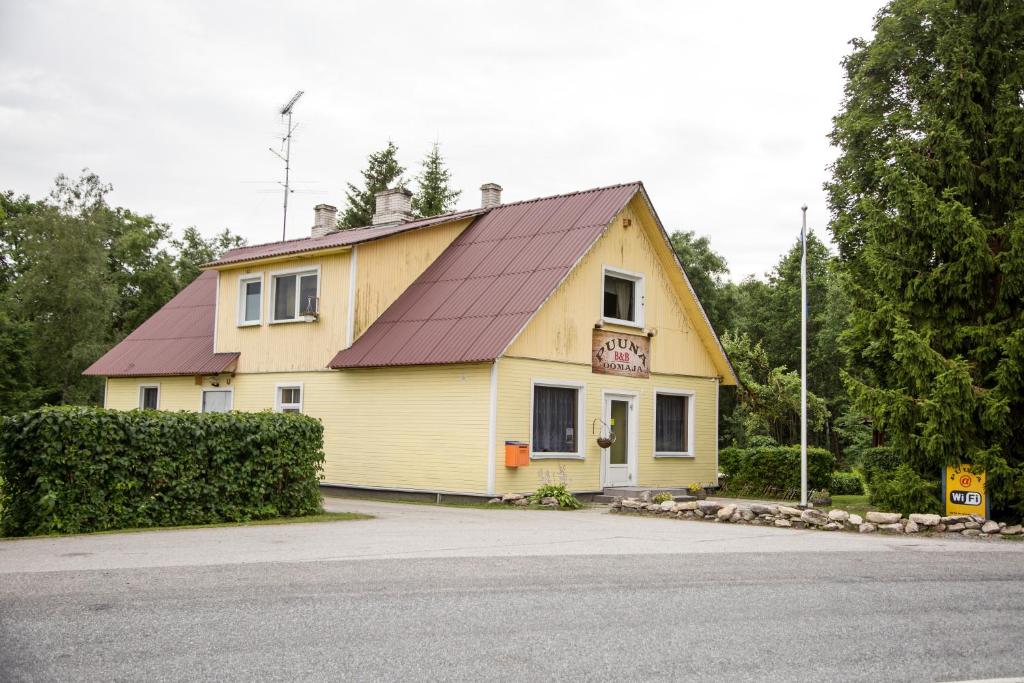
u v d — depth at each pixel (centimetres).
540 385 2016
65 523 1255
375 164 5178
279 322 2373
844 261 2602
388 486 2066
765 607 811
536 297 1964
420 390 2031
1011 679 606
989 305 1636
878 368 1828
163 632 688
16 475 1273
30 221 4694
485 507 1812
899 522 1433
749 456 2483
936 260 1684
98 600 791
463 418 1941
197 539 1200
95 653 630
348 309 2197
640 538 1277
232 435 1459
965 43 1720
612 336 2214
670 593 864
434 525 1421
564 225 2214
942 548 1221
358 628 711
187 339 2723
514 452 1891
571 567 999
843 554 1141
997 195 1705
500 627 722
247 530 1314
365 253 2220
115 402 2814
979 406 1534
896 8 2586
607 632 711
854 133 2611
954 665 639
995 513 1600
